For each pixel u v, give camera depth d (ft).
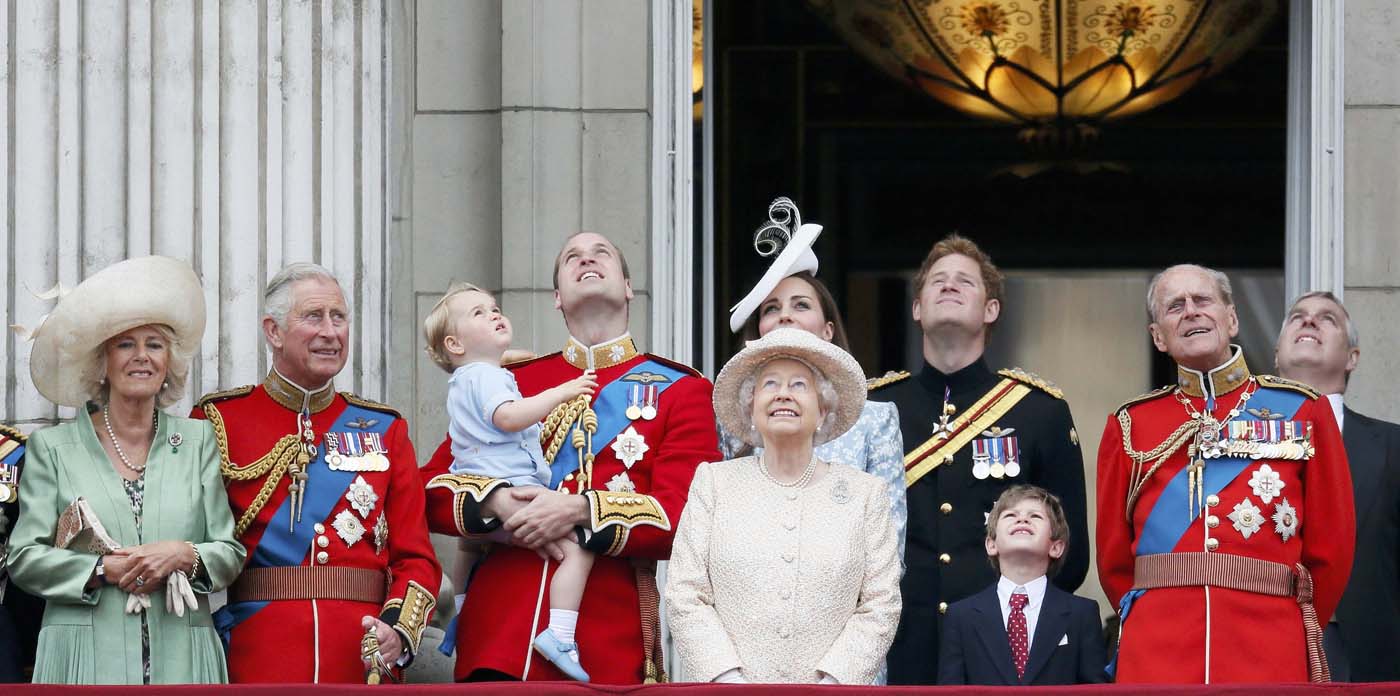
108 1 101.91
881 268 179.11
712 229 114.01
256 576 78.95
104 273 78.38
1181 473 80.84
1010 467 88.33
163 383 79.82
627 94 105.60
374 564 79.92
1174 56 166.81
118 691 69.67
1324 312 91.35
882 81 173.47
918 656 86.63
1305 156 105.50
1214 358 81.87
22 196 100.37
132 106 101.71
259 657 77.82
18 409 99.30
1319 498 79.30
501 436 80.89
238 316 101.40
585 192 105.09
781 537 76.18
